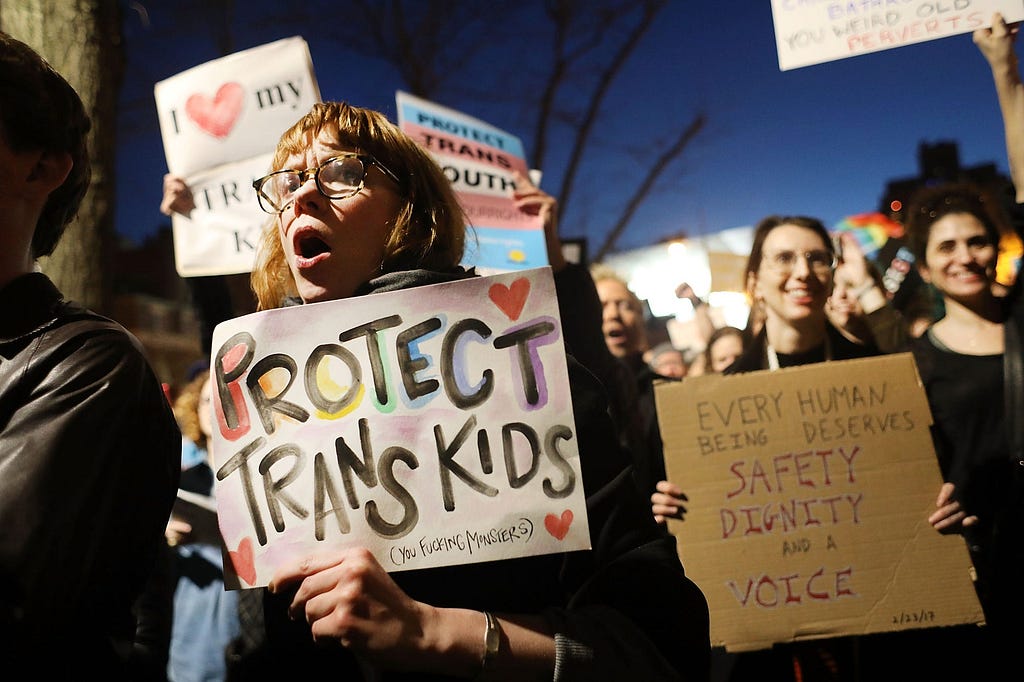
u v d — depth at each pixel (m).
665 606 1.18
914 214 2.76
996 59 2.52
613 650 1.10
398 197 1.36
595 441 1.25
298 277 1.34
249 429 1.23
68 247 2.51
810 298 2.70
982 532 2.40
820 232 2.76
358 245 1.31
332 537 1.17
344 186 1.30
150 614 1.92
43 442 1.03
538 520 1.16
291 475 1.20
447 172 2.88
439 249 1.40
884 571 2.13
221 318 2.71
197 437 3.03
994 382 2.48
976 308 2.58
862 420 2.24
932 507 2.15
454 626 1.07
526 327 1.23
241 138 2.71
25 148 1.18
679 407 2.30
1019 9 2.51
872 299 3.13
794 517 2.19
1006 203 2.59
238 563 1.19
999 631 2.36
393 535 1.17
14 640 0.96
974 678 2.39
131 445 1.11
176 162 2.74
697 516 2.22
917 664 2.44
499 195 2.94
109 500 1.07
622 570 1.19
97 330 1.16
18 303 1.16
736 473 2.24
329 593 1.05
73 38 2.57
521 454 1.19
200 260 2.66
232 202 2.69
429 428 1.20
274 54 2.74
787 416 2.26
